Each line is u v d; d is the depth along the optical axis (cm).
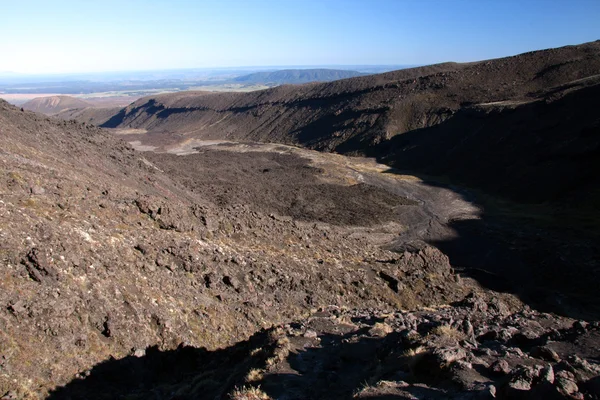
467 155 7744
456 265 4012
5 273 1303
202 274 1902
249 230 2723
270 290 2027
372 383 791
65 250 1484
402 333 1045
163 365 1416
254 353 1159
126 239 1838
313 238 3095
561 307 2958
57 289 1357
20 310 1242
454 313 1633
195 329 1599
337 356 1044
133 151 5581
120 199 2394
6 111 3641
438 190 6706
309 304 2055
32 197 1816
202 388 1120
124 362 1325
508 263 3978
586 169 5706
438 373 747
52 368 1192
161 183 4400
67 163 3092
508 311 1988
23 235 1437
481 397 615
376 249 3453
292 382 898
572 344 935
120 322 1418
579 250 3934
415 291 2455
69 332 1295
